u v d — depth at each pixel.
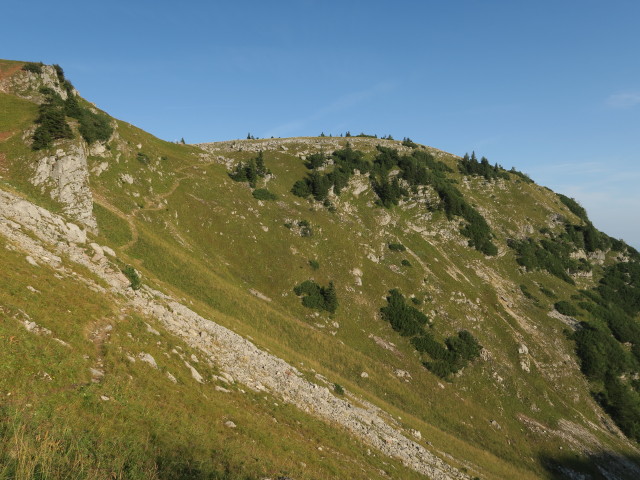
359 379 54.69
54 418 11.48
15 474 8.50
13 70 74.69
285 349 49.69
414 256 94.38
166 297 35.53
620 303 104.31
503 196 138.00
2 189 32.12
